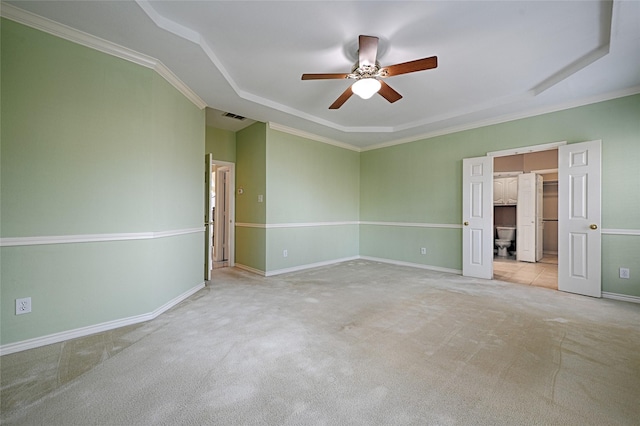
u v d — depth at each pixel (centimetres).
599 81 307
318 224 543
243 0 203
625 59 261
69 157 227
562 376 176
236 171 539
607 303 318
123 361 192
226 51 269
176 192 317
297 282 415
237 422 136
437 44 254
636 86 319
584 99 352
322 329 246
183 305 311
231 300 329
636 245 322
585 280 348
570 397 156
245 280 428
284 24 229
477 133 451
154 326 252
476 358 198
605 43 251
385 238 582
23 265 207
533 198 599
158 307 281
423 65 230
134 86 260
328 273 478
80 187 232
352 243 616
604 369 184
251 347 213
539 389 163
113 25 217
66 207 225
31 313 210
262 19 223
